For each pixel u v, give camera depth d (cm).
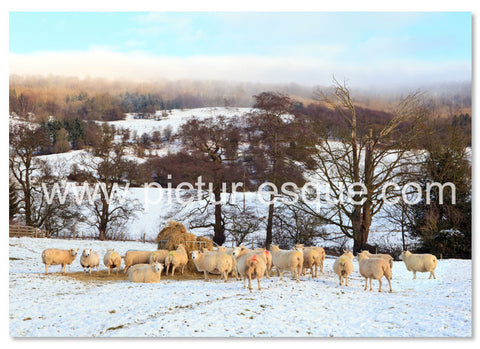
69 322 1498
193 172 4375
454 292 1972
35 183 4841
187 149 4584
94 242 4288
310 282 2184
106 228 5056
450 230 3988
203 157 4519
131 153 5138
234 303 1700
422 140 4094
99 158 5081
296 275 2283
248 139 4481
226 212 4631
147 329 1411
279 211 4522
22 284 2094
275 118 4309
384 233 4878
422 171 4212
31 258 3195
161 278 2381
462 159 4162
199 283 2180
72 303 1730
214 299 1775
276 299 1780
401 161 4175
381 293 1978
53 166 5041
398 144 3969
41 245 3816
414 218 4444
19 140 4738
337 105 4134
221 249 2569
